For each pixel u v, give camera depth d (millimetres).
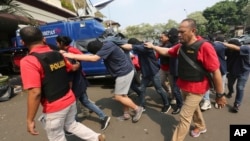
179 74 3215
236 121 4332
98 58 3670
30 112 2408
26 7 13211
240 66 4652
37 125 4602
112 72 4086
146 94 6262
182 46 3115
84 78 4078
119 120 4602
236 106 4707
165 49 3664
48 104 2594
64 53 3461
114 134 4059
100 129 4254
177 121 4445
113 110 5199
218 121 4359
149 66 4574
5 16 9281
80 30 7461
